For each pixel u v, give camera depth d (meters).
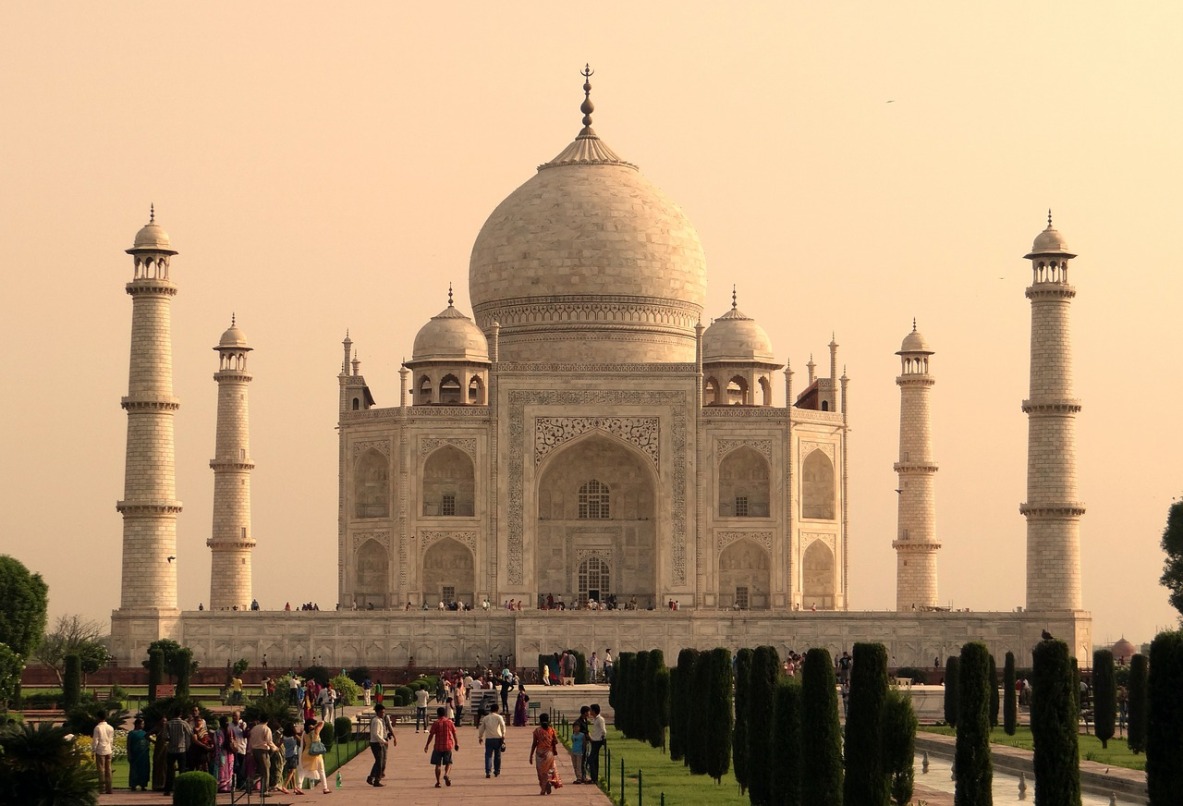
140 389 185.62
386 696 170.50
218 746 93.38
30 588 149.75
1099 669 124.81
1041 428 188.50
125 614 182.62
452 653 185.00
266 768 90.62
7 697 136.38
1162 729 65.00
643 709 129.88
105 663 181.62
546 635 184.75
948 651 185.88
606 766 101.88
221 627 184.25
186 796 77.81
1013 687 132.00
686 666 114.19
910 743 79.56
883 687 80.88
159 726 96.00
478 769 107.81
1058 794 74.12
